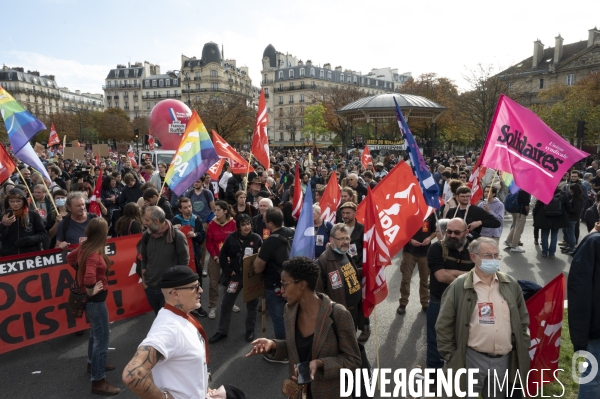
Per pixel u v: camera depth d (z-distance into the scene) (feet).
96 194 25.54
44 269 16.70
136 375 6.81
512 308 10.39
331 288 13.33
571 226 30.40
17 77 356.38
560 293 12.05
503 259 29.71
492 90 114.32
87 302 13.52
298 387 8.91
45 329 16.72
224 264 17.70
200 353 7.92
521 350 10.41
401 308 20.36
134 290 19.07
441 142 188.85
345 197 24.03
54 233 20.61
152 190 21.01
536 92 200.54
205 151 21.93
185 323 7.98
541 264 28.45
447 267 13.74
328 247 13.87
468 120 132.05
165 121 60.85
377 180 46.55
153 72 388.37
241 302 22.49
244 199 24.45
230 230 20.48
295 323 8.99
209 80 313.94
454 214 19.16
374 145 85.10
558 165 15.35
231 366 15.64
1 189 27.25
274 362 15.85
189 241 19.93
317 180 46.65
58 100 413.18
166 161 53.93
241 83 349.82
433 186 17.11
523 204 30.68
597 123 106.63
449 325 10.88
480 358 10.52
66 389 14.07
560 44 194.90
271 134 328.08
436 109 81.10
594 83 130.31
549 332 12.32
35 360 16.06
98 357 13.60
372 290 13.26
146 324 19.29
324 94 212.43
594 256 10.60
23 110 19.75
